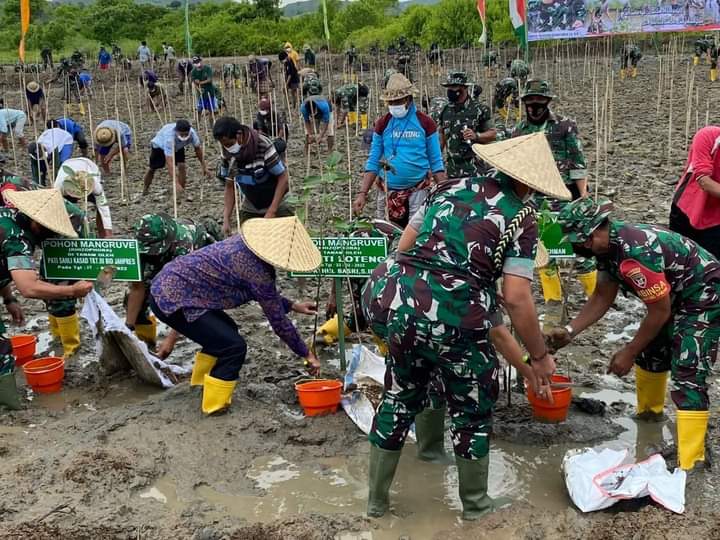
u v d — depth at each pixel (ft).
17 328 23.94
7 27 176.55
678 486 13.07
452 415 12.89
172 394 18.17
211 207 39.40
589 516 13.05
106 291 27.22
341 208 36.99
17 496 13.96
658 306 13.61
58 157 38.45
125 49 168.35
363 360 17.99
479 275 11.80
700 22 75.15
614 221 13.92
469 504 13.17
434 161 24.00
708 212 17.98
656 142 51.08
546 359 12.42
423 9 153.38
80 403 18.45
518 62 49.32
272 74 120.78
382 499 13.30
